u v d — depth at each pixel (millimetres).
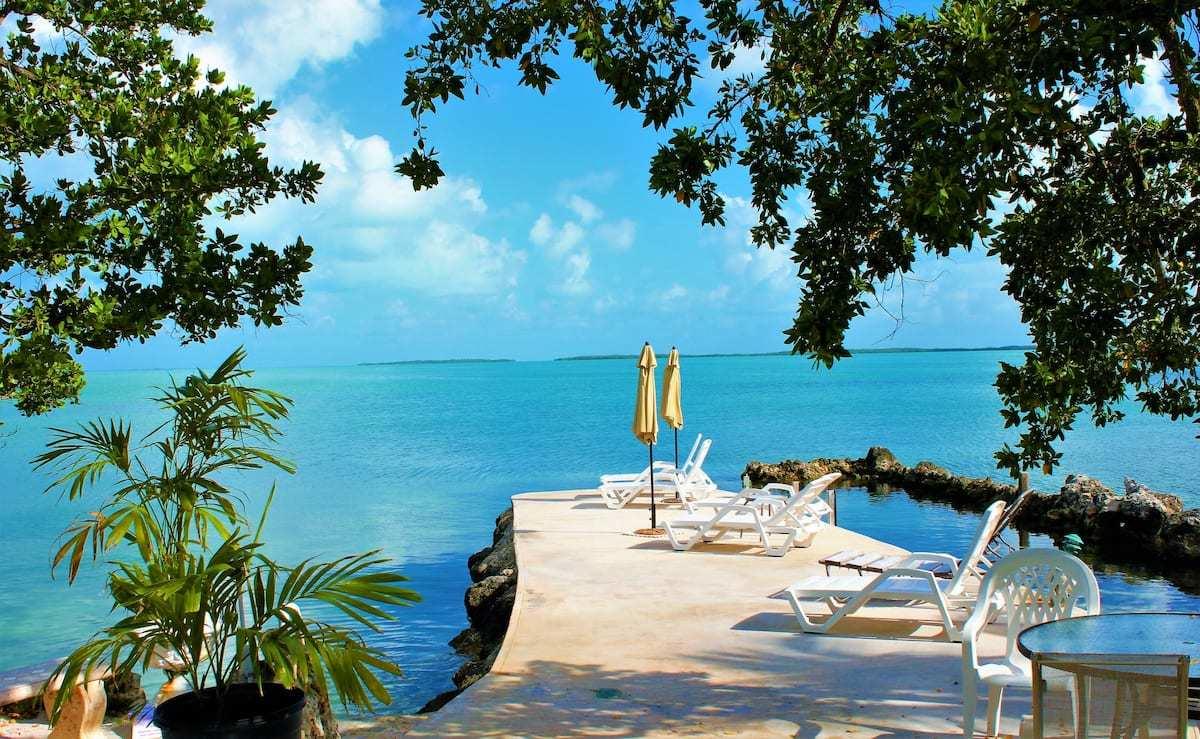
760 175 6074
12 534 18969
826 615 8516
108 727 6781
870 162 5012
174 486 4941
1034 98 4465
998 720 5520
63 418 57125
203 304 5777
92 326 5789
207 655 4887
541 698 6426
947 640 7602
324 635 4562
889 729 5746
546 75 6289
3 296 6078
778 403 65938
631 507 15859
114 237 6105
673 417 16078
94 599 13266
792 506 11461
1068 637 4512
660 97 6188
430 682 9438
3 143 6262
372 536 18078
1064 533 18016
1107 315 5738
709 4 6086
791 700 6305
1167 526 15977
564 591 9688
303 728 5305
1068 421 6320
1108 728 3783
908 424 46812
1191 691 4074
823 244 5238
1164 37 5434
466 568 15180
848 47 5789
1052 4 4559
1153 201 5711
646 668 7074
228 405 5199
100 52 7406
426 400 79562
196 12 7898
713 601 9180
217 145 6762
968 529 18797
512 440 39969
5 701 6746
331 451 35781
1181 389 6191
